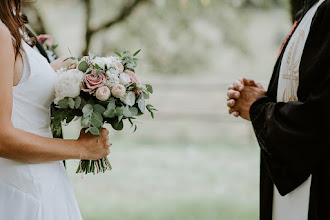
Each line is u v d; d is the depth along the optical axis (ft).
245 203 19.69
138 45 33.55
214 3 34.09
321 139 6.34
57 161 6.75
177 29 33.83
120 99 6.40
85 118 6.22
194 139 39.70
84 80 6.31
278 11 40.98
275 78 7.57
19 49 6.23
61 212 6.59
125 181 24.49
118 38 31.86
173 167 28.30
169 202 20.02
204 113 43.09
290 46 7.20
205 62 41.45
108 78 6.36
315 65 6.42
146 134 41.37
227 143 37.76
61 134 7.48
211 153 33.17
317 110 6.29
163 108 44.37
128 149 34.94
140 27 32.45
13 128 5.96
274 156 6.91
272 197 7.68
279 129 6.67
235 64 46.42
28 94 6.28
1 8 6.02
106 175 26.04
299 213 6.82
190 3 29.22
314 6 6.86
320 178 6.53
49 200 6.46
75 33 39.06
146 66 36.88
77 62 6.74
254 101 7.47
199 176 25.66
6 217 6.26
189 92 44.42
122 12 24.38
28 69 6.28
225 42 37.40
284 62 7.28
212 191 22.11
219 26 36.06
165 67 37.58
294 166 6.64
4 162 6.30
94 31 23.90
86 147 6.49
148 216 17.74
